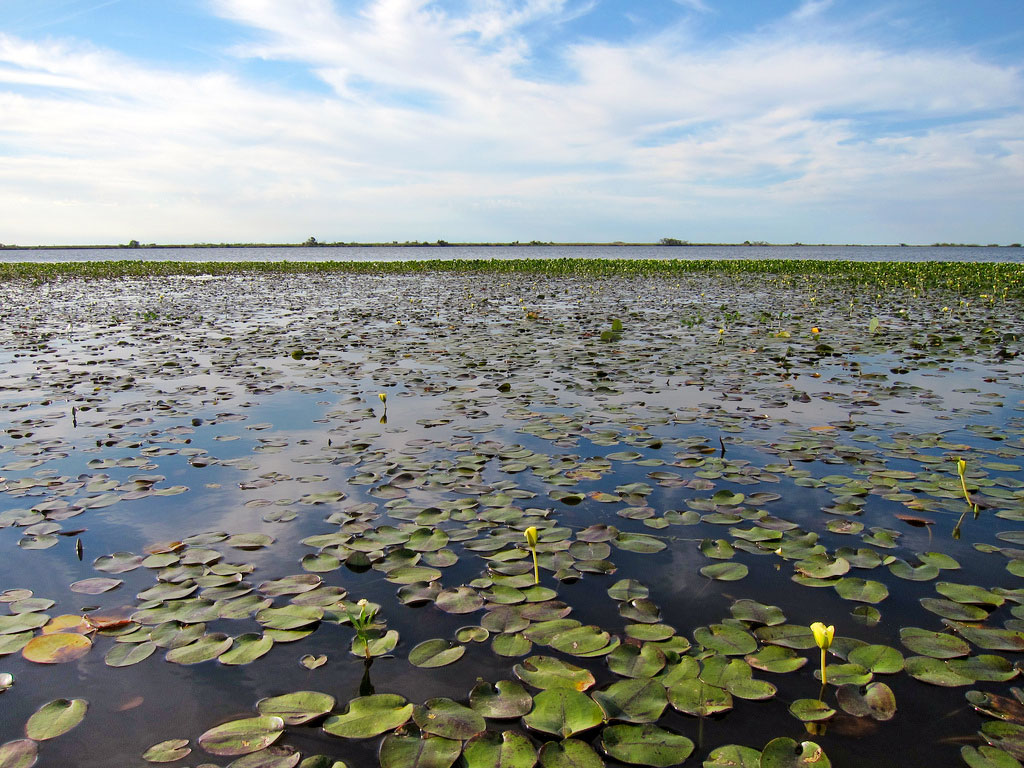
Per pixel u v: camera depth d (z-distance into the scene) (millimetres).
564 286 19828
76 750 1676
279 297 16625
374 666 2016
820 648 2043
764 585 2465
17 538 2889
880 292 16703
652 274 26484
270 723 1756
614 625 2217
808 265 30125
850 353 7328
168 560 2664
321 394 5555
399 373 6383
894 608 2285
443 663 2018
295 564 2654
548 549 2744
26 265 37625
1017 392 5379
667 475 3559
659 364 6723
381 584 2500
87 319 11789
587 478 3529
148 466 3764
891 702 1814
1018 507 3078
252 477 3609
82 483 3525
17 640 2143
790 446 3986
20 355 7672
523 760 1614
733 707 1813
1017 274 20219
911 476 3471
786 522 2957
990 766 1587
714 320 10711
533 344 8188
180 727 1764
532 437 4285
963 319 10656
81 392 5664
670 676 1938
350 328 10086
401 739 1688
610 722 1753
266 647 2104
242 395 5535
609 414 4789
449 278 24844
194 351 7914
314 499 3293
